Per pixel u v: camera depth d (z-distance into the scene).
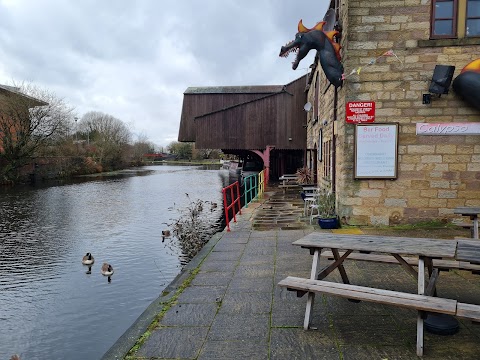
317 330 3.38
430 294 3.12
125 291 7.00
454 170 7.19
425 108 7.19
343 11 7.68
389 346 3.06
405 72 7.20
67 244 10.73
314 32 7.68
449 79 6.88
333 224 7.71
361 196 7.45
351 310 3.77
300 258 5.76
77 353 4.92
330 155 10.45
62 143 40.81
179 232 11.12
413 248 3.20
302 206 11.90
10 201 20.22
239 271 5.27
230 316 3.76
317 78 15.43
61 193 24.19
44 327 5.66
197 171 53.69
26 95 32.72
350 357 2.92
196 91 27.70
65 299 6.70
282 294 4.30
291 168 30.16
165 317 3.80
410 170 7.30
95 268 8.44
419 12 7.11
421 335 2.90
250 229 8.27
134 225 13.37
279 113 22.25
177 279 5.08
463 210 5.35
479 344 3.04
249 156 33.81
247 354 3.02
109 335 5.37
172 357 3.02
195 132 24.86
